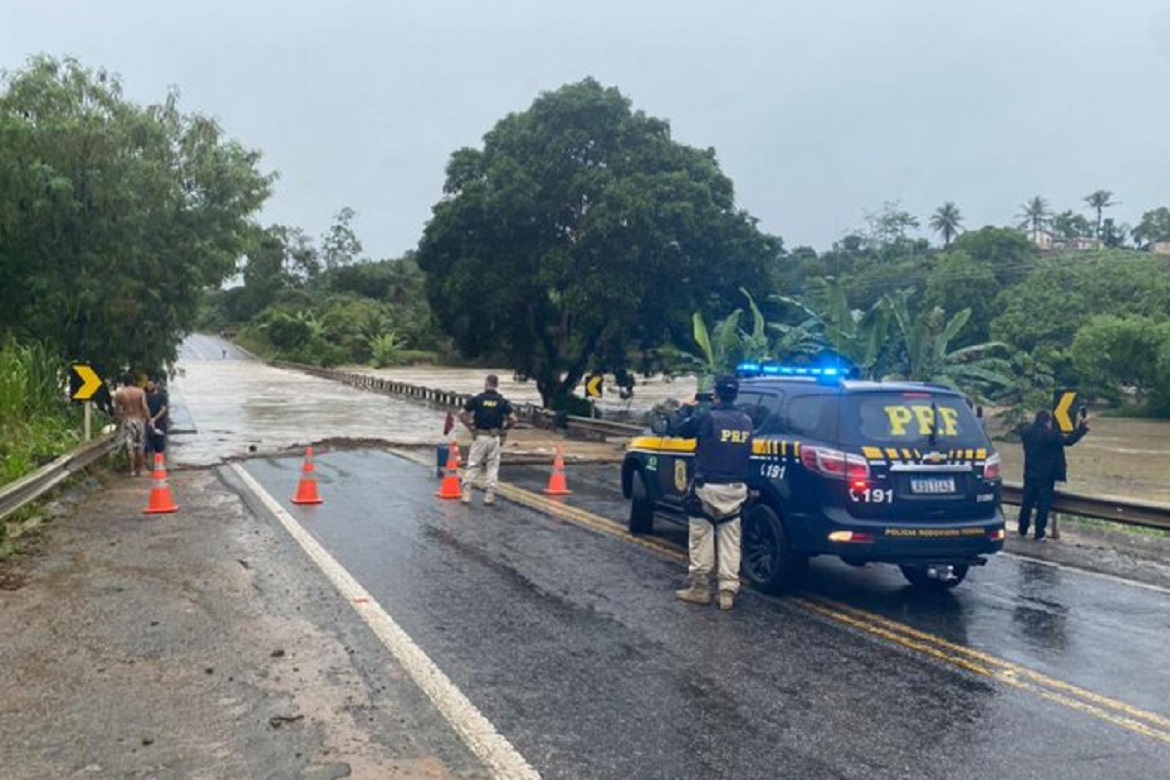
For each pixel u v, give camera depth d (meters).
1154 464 31.67
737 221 31.44
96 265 20.48
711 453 8.23
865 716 5.77
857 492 8.29
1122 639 7.50
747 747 5.27
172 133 23.50
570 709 5.79
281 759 5.00
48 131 19.50
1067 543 11.85
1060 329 60.75
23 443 15.34
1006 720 5.74
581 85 30.47
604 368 31.83
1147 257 71.62
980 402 31.00
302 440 25.08
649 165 30.14
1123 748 5.34
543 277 29.23
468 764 4.98
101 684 6.10
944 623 7.92
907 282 78.88
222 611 7.84
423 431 28.73
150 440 18.16
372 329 99.25
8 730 5.36
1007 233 79.81
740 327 32.78
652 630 7.52
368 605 8.07
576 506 13.99
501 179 30.05
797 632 7.55
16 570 9.31
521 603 8.26
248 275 129.38
